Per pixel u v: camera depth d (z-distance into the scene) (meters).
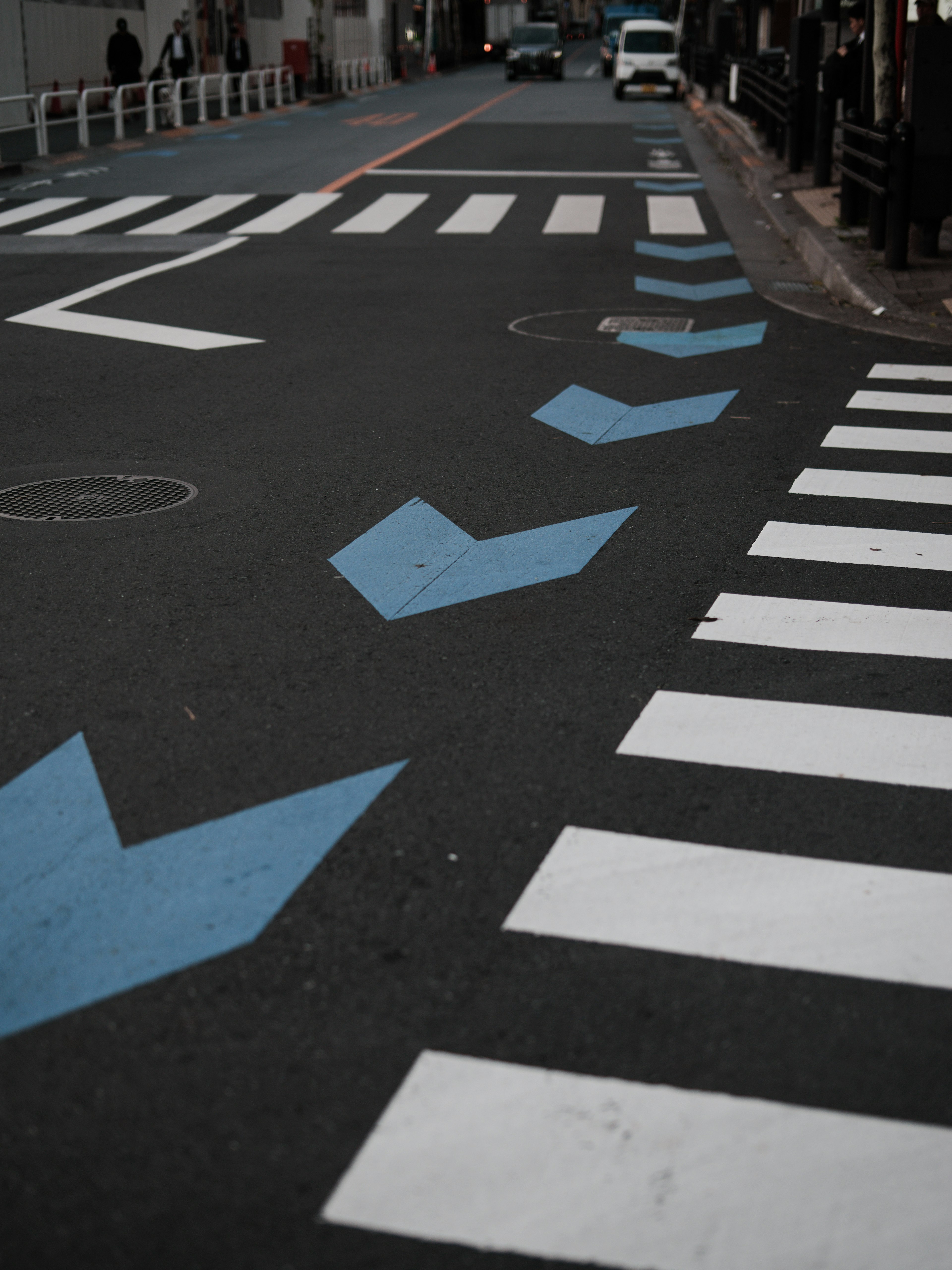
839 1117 2.79
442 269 14.48
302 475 7.46
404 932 3.40
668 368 10.18
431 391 9.45
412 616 5.48
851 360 10.53
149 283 13.86
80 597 5.66
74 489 7.20
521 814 3.96
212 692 4.76
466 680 4.87
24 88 31.75
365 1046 2.99
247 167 24.08
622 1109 2.80
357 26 61.69
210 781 4.14
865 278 12.99
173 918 3.45
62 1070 2.91
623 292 13.28
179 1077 2.89
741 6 39.81
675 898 3.54
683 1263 2.43
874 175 14.07
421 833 3.85
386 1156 2.67
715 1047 2.99
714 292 13.34
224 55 46.84
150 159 25.89
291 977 3.22
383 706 4.65
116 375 9.95
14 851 3.76
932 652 5.17
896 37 14.72
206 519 6.70
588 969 3.26
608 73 66.00
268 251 15.75
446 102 43.91
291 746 4.37
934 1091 2.87
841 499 7.09
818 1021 3.08
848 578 5.96
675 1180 2.61
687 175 22.88
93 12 35.84
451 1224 2.51
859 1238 2.48
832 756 4.34
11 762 4.26
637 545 6.36
